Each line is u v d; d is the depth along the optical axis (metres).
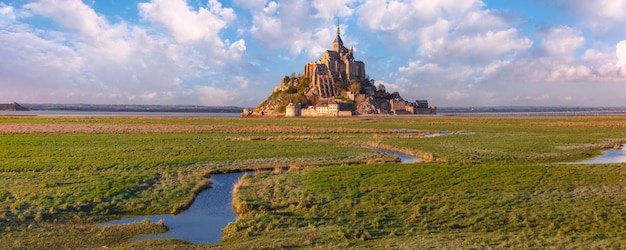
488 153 56.50
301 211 26.34
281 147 63.69
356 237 20.88
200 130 101.50
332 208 26.70
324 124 138.12
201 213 27.50
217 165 46.03
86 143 67.88
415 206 26.53
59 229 22.80
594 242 19.00
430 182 33.56
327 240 20.48
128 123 137.25
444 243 19.33
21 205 26.72
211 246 19.84
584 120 160.38
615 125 121.88
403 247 18.88
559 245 18.59
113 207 27.75
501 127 117.50
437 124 135.00
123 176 37.09
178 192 32.03
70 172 39.38
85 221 24.97
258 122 158.25
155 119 177.00
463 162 48.16
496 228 22.12
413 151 58.81
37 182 33.94
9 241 20.53
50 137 78.62
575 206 25.64
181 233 23.00
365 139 78.81
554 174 36.56
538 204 26.33
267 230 22.59
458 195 29.16
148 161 47.38
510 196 28.52
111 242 21.02
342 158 51.69
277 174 39.53
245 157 51.97
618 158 52.75
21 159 48.03
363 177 36.00
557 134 90.44
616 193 28.80
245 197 29.97
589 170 38.91
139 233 22.70
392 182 33.81
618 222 22.23
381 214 25.05
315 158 51.53
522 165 44.09
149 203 28.89
